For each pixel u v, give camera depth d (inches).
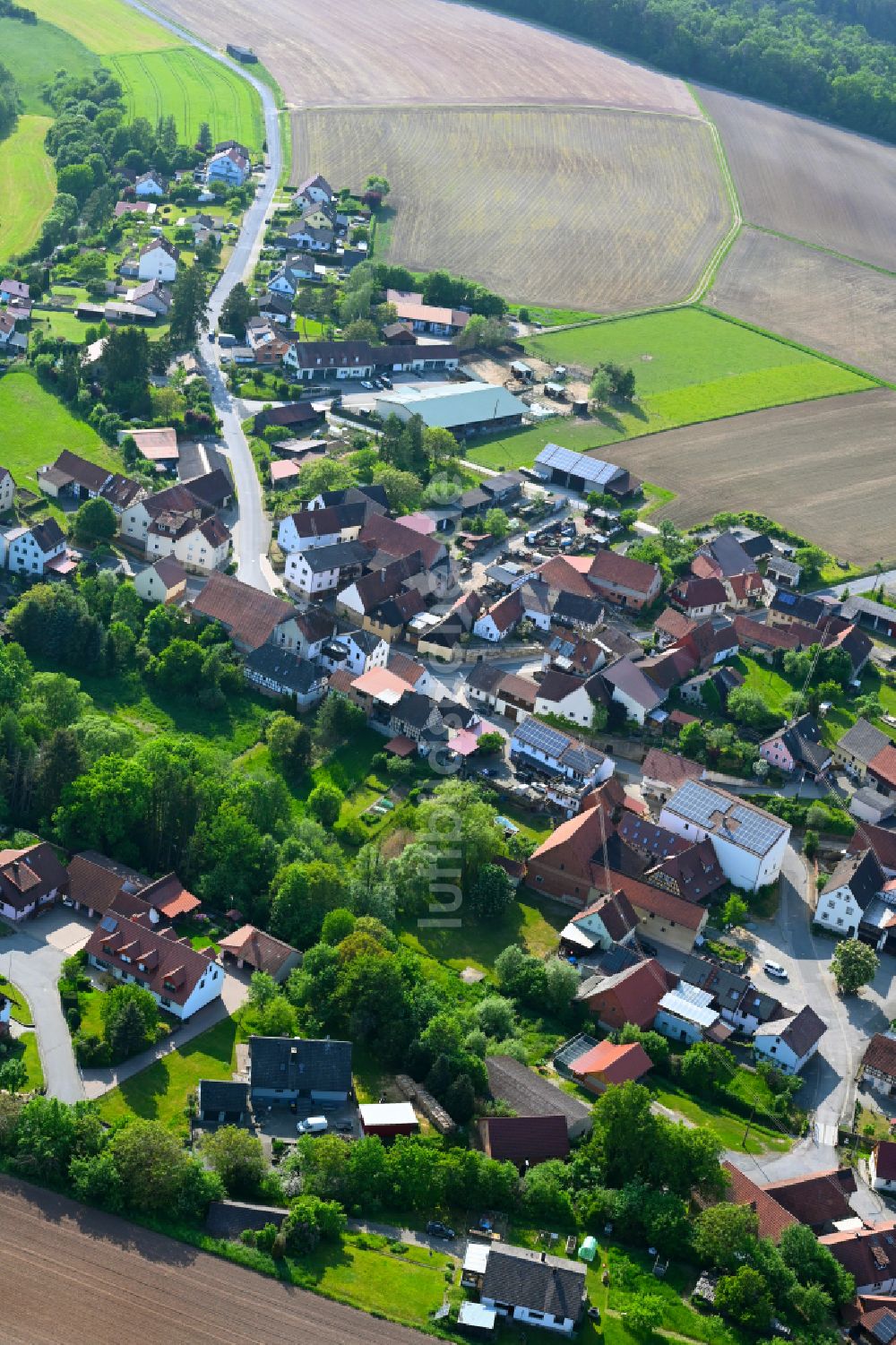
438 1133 7588.6
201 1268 6505.9
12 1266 6348.4
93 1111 7106.3
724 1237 7126.0
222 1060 7780.5
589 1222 7298.2
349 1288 6560.0
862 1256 7440.9
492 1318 6510.8
